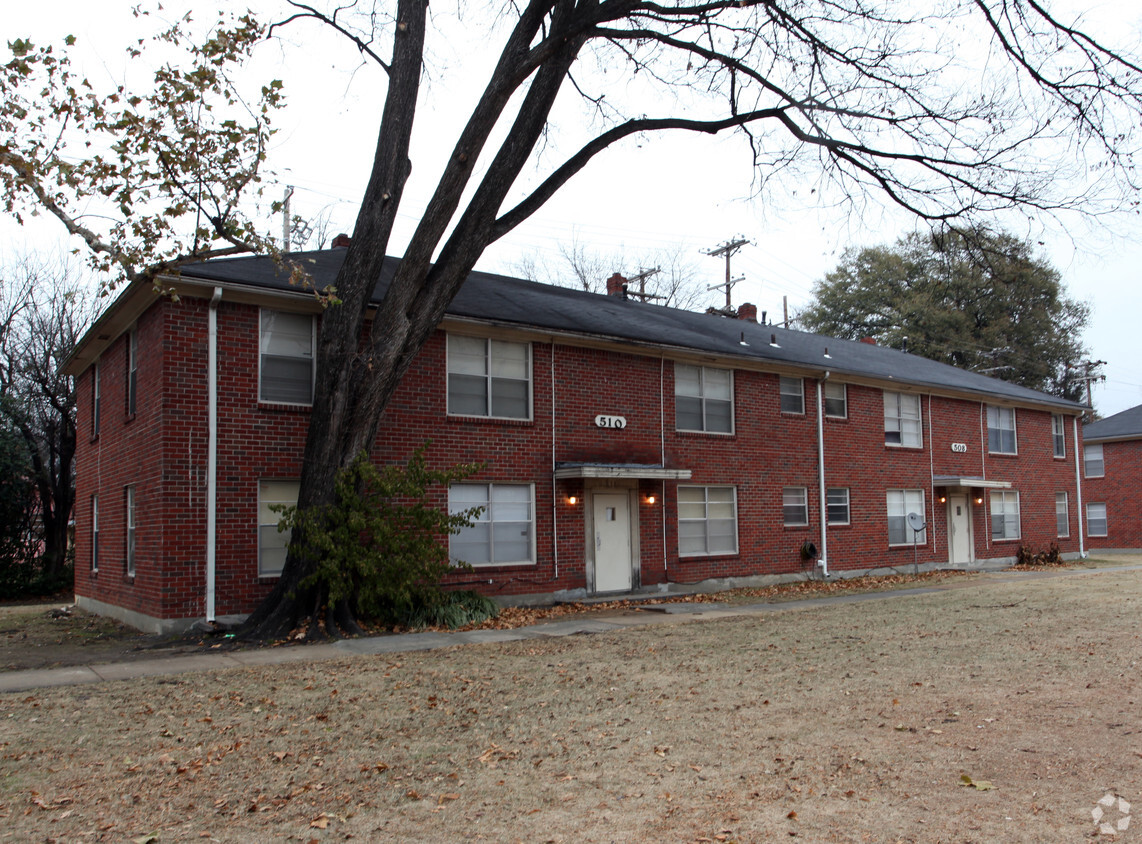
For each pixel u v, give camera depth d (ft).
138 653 39.11
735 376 69.31
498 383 56.34
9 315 94.58
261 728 24.72
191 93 34.19
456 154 44.14
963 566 87.35
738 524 68.18
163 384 44.14
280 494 47.37
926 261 164.96
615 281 86.79
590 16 45.52
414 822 17.20
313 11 45.68
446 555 47.50
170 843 16.33
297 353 48.52
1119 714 23.89
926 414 85.56
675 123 51.42
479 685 30.50
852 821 16.53
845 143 51.70
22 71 32.22
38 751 22.56
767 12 49.29
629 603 57.93
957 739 21.94
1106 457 137.69
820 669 32.17
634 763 20.76
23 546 89.25
